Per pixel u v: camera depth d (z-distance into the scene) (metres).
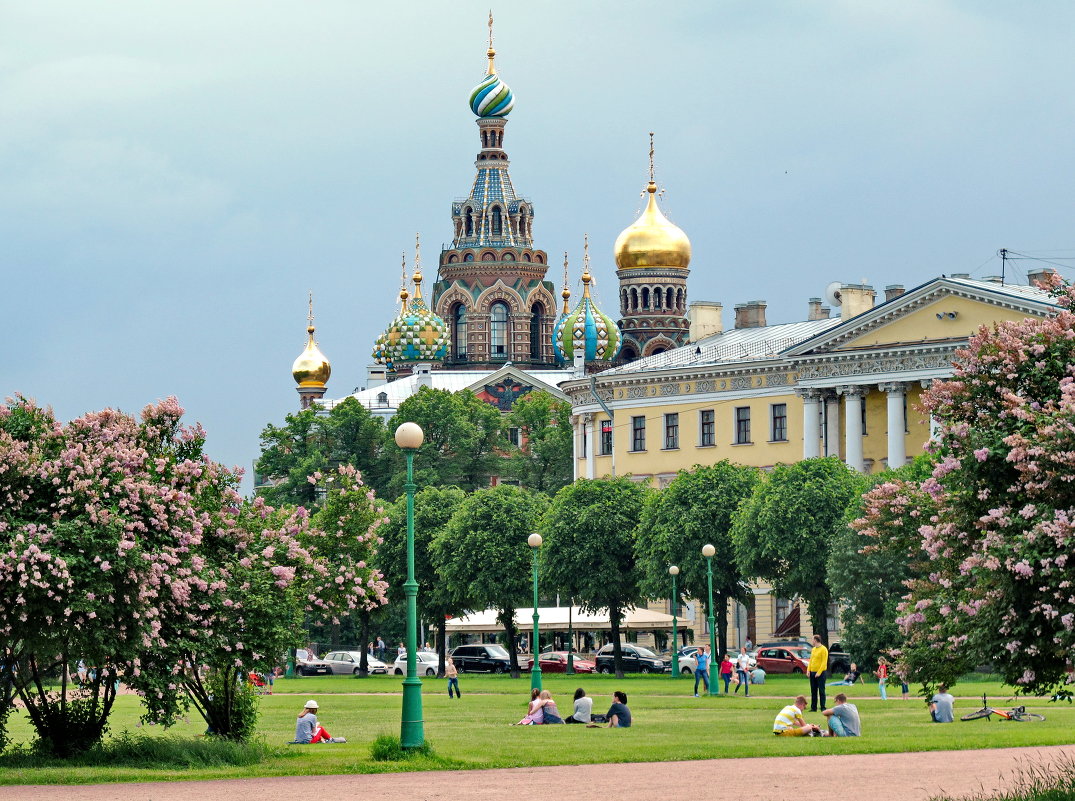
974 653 36.62
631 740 54.31
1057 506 35.91
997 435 37.06
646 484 134.25
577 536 121.81
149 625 46.81
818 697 65.06
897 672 40.28
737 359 145.88
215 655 49.62
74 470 47.12
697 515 116.81
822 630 112.12
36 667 50.28
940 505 38.97
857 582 98.69
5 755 49.53
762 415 141.75
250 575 50.69
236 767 46.62
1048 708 70.44
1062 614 35.06
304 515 54.69
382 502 146.88
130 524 46.72
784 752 48.69
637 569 119.69
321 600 56.50
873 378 132.00
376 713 76.31
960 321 127.06
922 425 130.12
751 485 118.94
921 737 53.41
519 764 46.03
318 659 149.25
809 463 112.38
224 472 52.56
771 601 139.50
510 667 133.00
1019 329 39.31
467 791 38.66
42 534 45.81
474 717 72.06
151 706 48.72
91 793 39.91
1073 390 36.66
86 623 46.06
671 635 145.88
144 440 50.88
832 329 134.00
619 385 152.50
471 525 129.38
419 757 47.19
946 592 38.97
